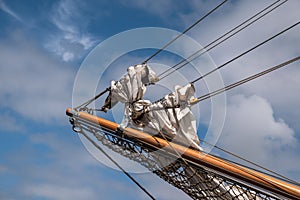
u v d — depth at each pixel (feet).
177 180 34.09
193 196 34.01
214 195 33.01
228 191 31.89
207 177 32.40
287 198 29.73
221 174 31.53
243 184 30.94
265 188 30.25
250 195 32.60
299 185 29.84
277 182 29.96
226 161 31.94
